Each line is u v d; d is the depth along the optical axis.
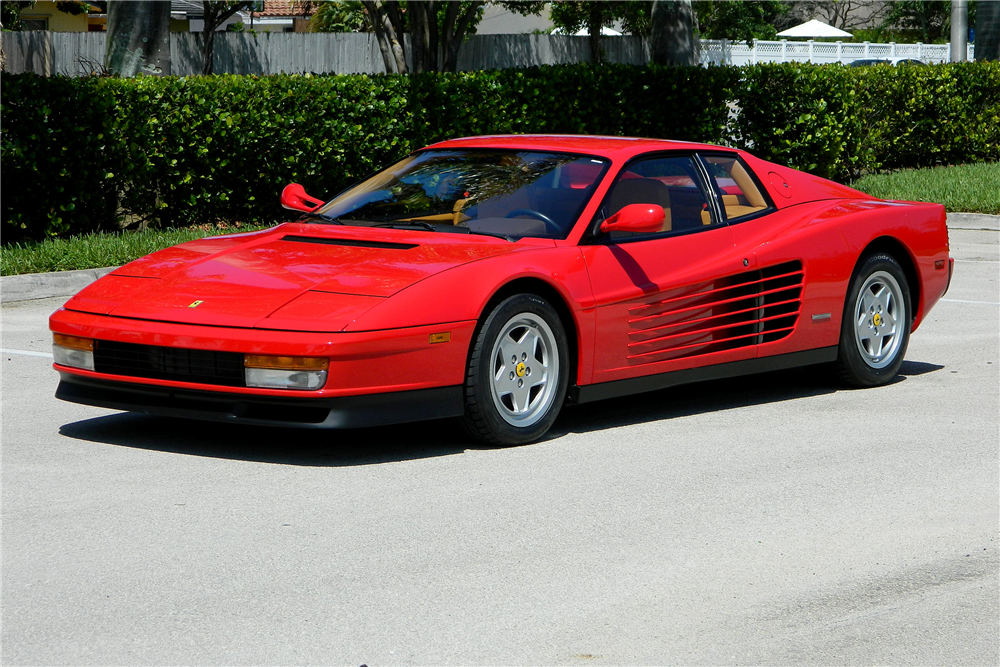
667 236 6.02
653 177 6.18
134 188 12.18
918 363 7.56
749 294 6.26
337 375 4.82
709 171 6.45
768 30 50.62
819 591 3.75
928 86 20.11
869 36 64.38
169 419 5.89
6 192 11.23
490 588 3.73
